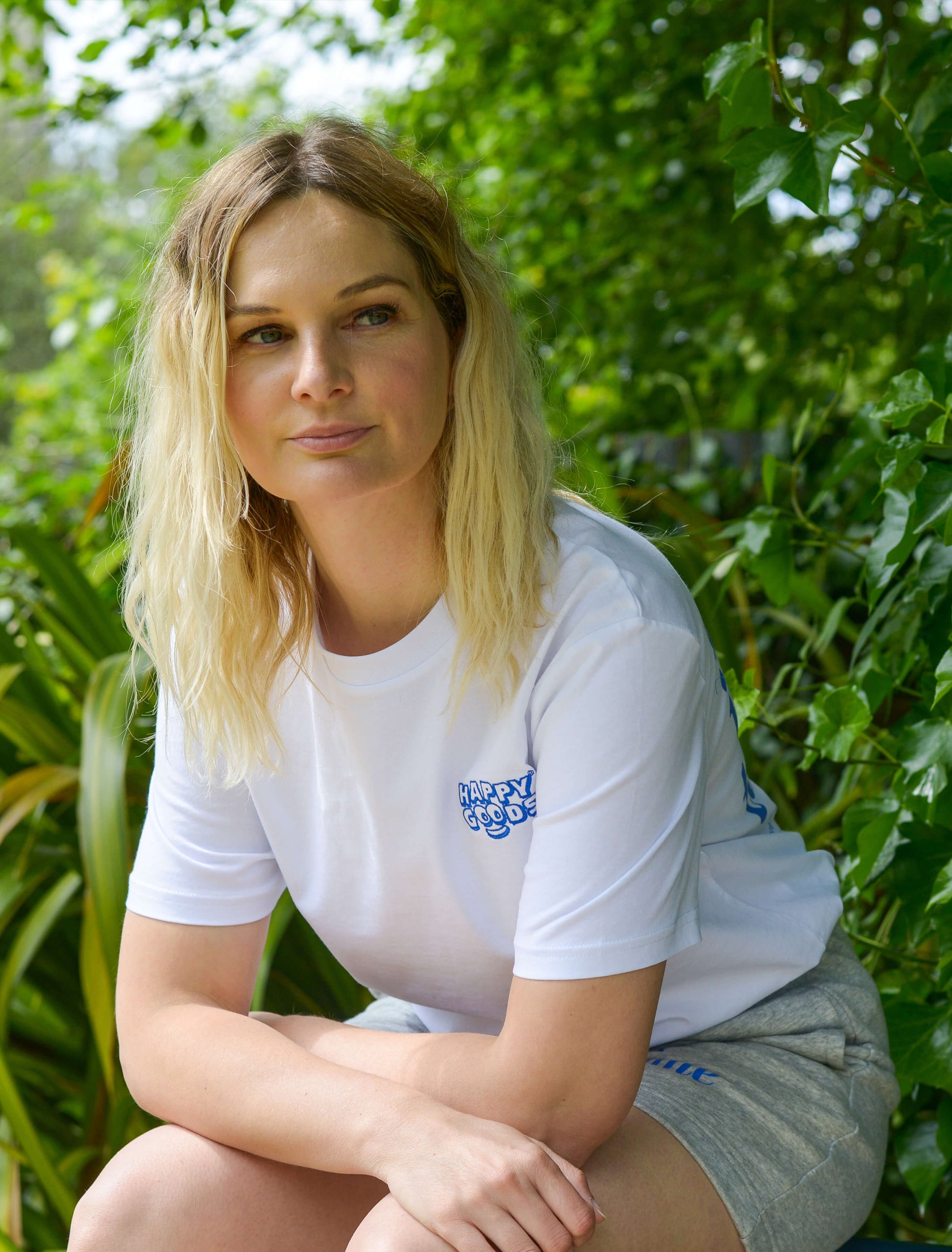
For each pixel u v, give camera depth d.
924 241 1.41
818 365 3.41
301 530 1.16
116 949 1.65
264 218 1.01
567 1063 0.98
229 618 1.15
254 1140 1.03
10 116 3.22
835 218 3.27
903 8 3.11
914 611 1.51
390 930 1.18
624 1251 0.95
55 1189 1.65
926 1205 1.41
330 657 1.10
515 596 1.04
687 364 3.54
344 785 1.13
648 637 1.01
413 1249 0.90
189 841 1.22
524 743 1.06
